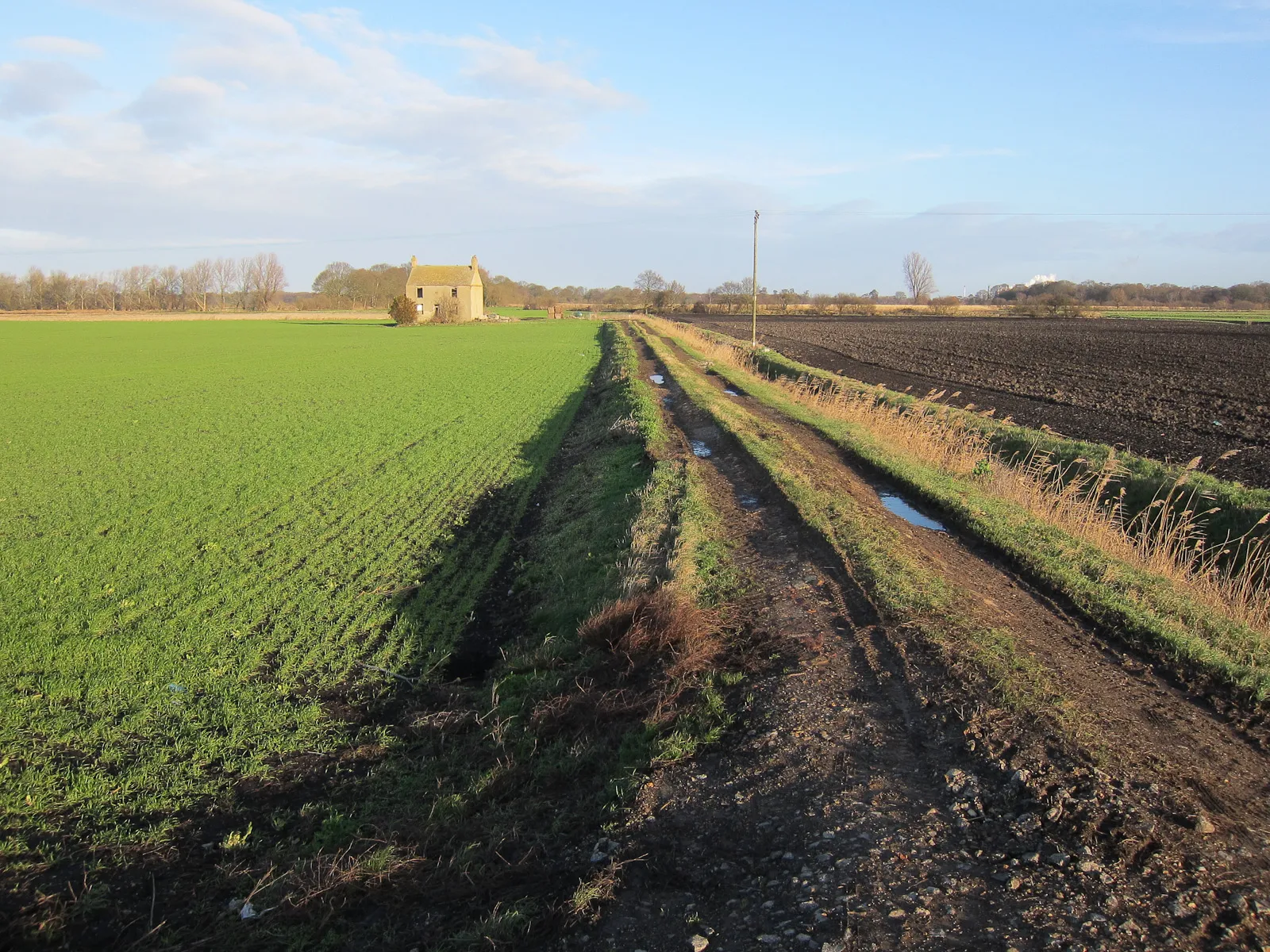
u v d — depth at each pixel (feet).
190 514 48.44
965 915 14.33
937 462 57.31
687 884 16.33
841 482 47.75
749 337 217.97
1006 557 36.24
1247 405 84.89
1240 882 14.93
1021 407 88.17
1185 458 60.64
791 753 20.18
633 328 258.57
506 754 23.34
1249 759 19.74
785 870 16.14
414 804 21.77
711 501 44.39
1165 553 37.68
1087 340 183.73
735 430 62.85
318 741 25.34
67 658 29.43
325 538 44.78
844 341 199.52
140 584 37.19
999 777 18.35
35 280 464.65
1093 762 18.71
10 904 18.21
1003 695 21.72
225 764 23.72
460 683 29.55
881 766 19.27
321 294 546.26
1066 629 28.12
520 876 17.90
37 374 126.62
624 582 32.27
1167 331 218.18
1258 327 236.63
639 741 22.27
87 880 19.01
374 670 29.91
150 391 105.70
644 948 14.61
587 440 72.54
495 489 56.54
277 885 18.42
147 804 21.83
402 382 117.70
